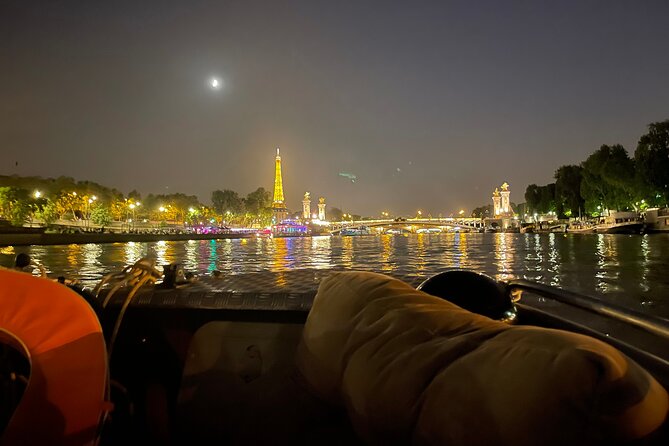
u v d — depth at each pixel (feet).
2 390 5.82
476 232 638.94
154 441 7.59
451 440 3.00
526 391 2.72
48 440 4.71
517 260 136.05
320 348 5.40
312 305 6.74
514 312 6.98
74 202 407.44
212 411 7.29
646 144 236.43
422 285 7.14
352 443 5.21
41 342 4.92
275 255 201.36
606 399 2.48
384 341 4.27
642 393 2.53
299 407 6.09
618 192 288.10
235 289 8.18
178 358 7.97
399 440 3.55
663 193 232.32
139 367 8.02
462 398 3.06
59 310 5.08
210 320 7.75
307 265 143.84
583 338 2.98
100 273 115.24
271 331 7.38
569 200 382.83
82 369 5.00
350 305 5.29
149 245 317.42
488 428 2.82
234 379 7.34
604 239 257.55
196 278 9.45
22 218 297.33
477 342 3.48
